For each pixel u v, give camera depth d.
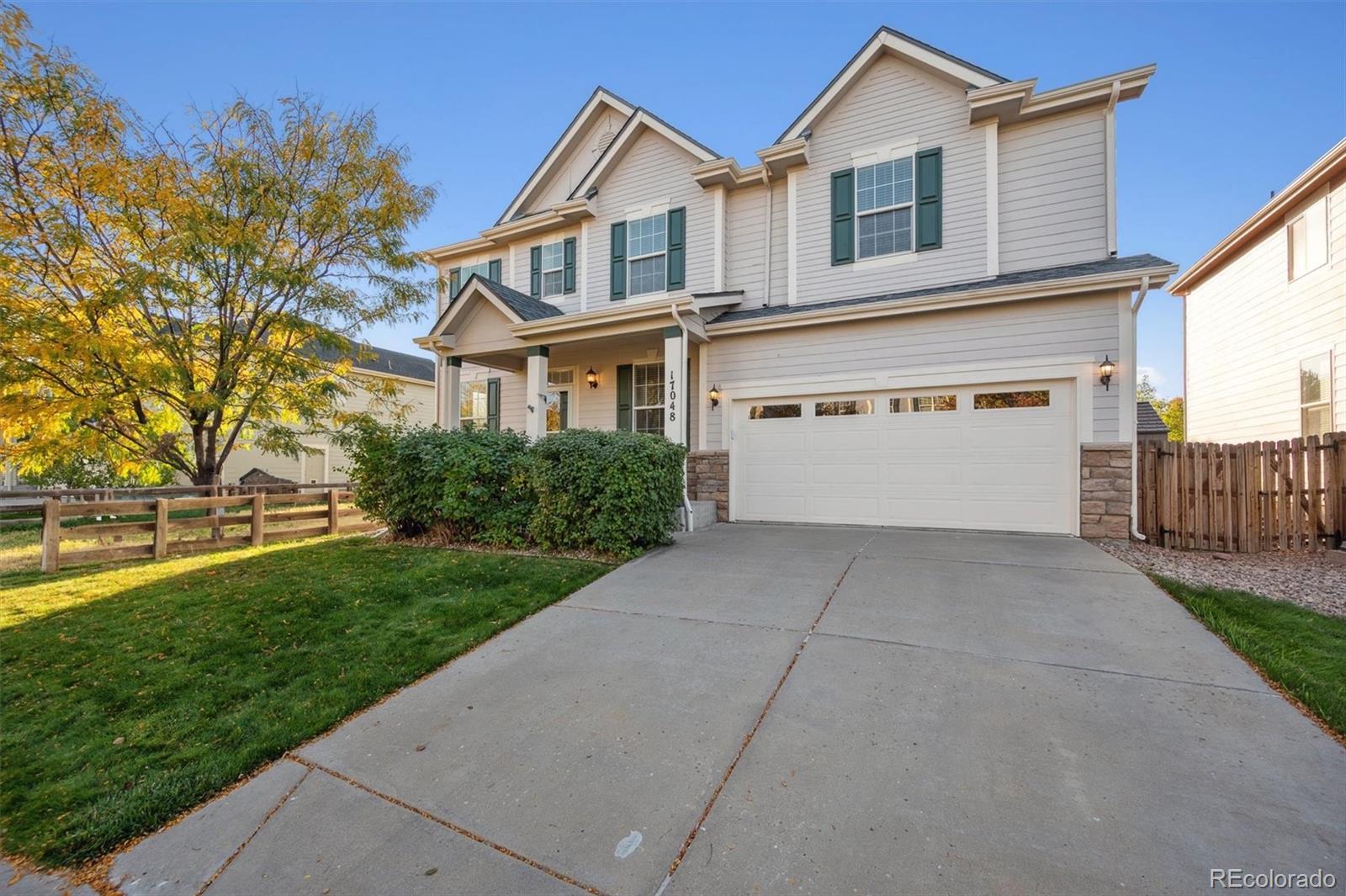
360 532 9.91
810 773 2.32
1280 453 6.43
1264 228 10.90
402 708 3.04
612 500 6.13
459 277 13.52
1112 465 6.81
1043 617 3.99
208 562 6.70
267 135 8.44
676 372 8.21
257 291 8.48
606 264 11.34
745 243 10.19
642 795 2.24
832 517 8.35
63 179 7.26
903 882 1.75
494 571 5.57
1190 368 14.34
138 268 7.43
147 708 3.08
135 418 8.50
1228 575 5.19
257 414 8.84
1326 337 9.31
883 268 8.96
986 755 2.39
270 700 3.14
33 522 6.80
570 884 1.83
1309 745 2.39
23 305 7.14
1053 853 1.83
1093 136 7.88
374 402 10.48
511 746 2.63
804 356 8.54
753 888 1.76
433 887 1.84
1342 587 4.75
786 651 3.54
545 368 9.44
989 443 7.48
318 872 1.94
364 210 8.95
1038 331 7.20
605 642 3.82
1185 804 2.04
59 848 2.09
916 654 3.42
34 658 3.73
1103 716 2.66
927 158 8.73
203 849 2.09
